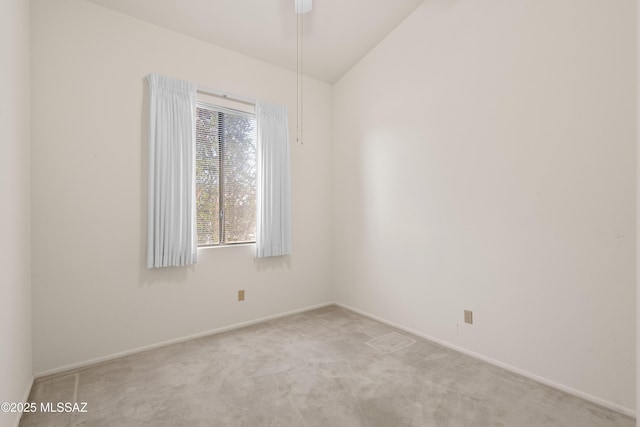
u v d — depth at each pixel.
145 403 1.86
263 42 3.05
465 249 2.54
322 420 1.71
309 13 2.80
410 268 2.99
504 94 2.29
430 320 2.82
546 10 2.07
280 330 3.04
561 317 2.03
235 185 3.15
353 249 3.64
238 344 2.71
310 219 3.71
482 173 2.43
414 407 1.83
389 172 3.20
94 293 2.38
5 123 1.53
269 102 3.30
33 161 2.14
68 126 2.27
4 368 1.47
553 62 2.04
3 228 1.49
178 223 2.66
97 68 2.39
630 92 1.76
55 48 2.23
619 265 1.81
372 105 3.37
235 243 3.15
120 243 2.48
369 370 2.26
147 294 2.61
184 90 2.71
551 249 2.07
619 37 1.79
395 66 3.11
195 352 2.55
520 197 2.21
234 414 1.76
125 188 2.50
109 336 2.44
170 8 2.54
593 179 1.89
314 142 3.75
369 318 3.39
